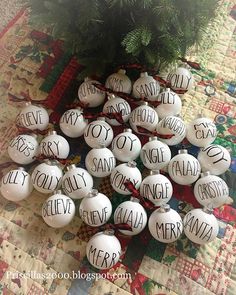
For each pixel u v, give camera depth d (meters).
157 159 0.64
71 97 0.77
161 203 0.62
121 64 0.74
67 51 0.77
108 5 0.62
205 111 0.75
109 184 0.69
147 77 0.72
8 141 0.73
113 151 0.67
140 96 0.72
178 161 0.64
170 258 0.62
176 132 0.67
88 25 0.64
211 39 0.82
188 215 0.61
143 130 0.68
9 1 0.88
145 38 0.60
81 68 0.79
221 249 0.62
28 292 0.59
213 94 0.77
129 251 0.63
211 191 0.62
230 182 0.68
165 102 0.70
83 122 0.70
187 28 0.64
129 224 0.59
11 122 0.75
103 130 0.67
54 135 0.68
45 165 0.64
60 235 0.64
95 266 0.58
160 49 0.66
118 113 0.68
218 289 0.59
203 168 0.67
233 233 0.64
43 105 0.74
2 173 0.70
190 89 0.76
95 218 0.60
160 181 0.62
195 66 0.74
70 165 0.65
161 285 0.60
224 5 0.86
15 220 0.65
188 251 0.62
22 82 0.78
